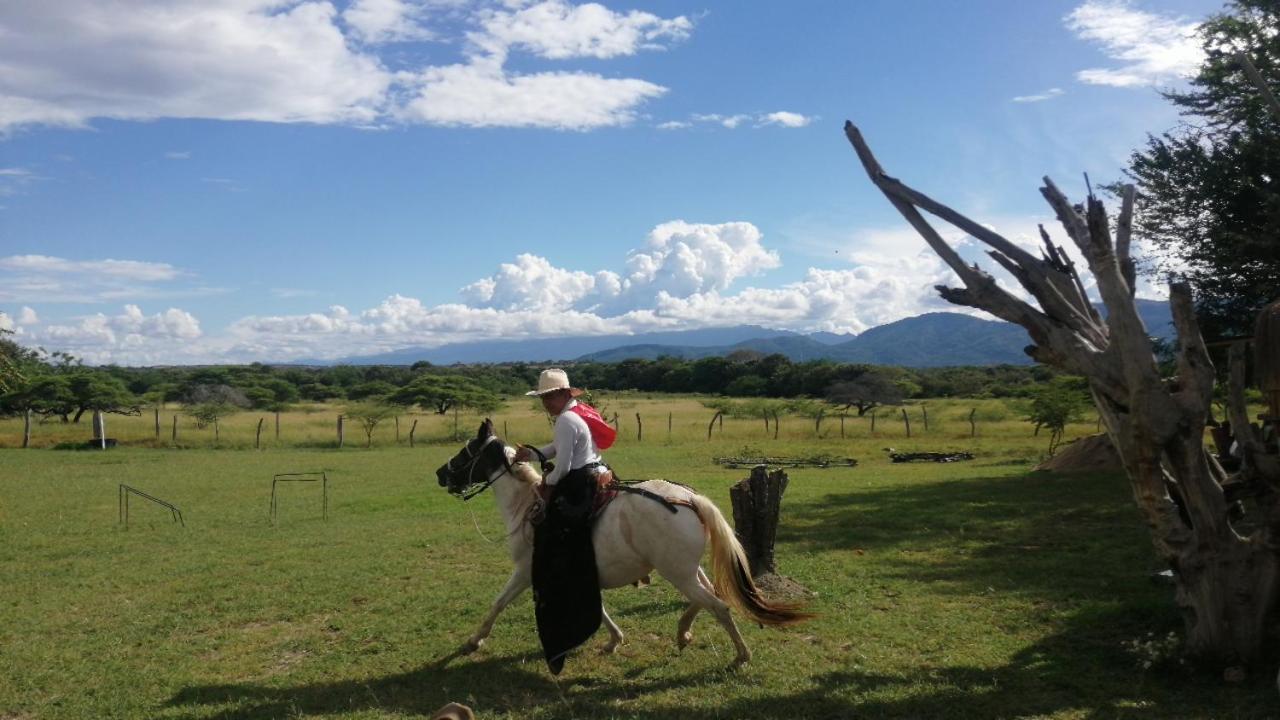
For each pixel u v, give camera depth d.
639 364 105.06
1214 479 6.29
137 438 36.31
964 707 5.89
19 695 6.66
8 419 47.00
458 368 121.44
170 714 6.19
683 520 6.70
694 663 7.02
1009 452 29.05
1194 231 17.52
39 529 15.11
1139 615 7.76
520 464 7.38
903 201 7.30
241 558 12.12
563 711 6.04
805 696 6.19
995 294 6.78
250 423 43.16
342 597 9.61
